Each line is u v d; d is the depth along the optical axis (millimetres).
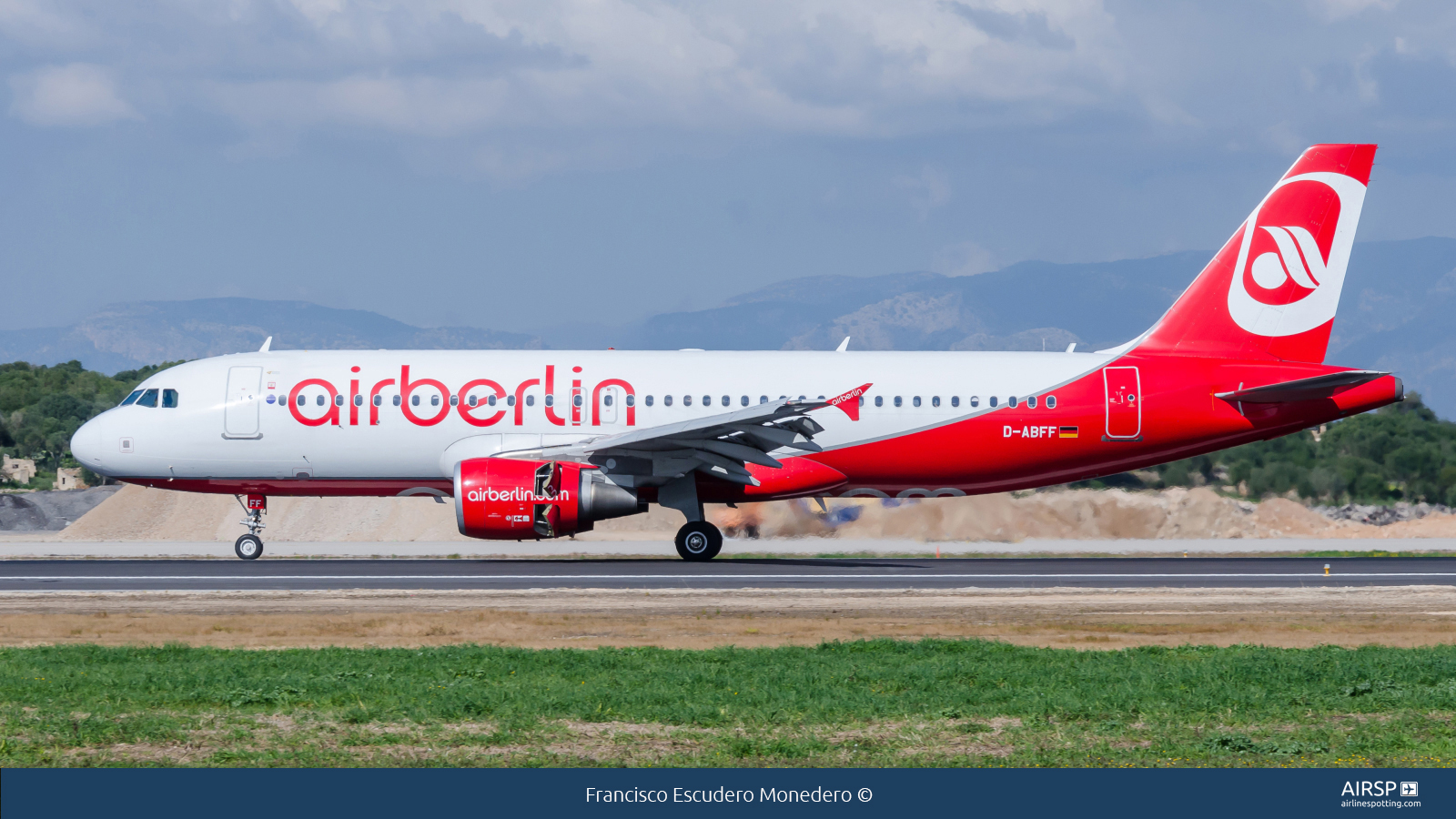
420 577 94938
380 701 48844
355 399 110688
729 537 139750
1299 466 191750
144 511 153750
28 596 82812
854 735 44812
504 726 45312
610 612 76188
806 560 113188
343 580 92875
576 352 114000
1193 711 48500
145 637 67125
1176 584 91625
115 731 43875
